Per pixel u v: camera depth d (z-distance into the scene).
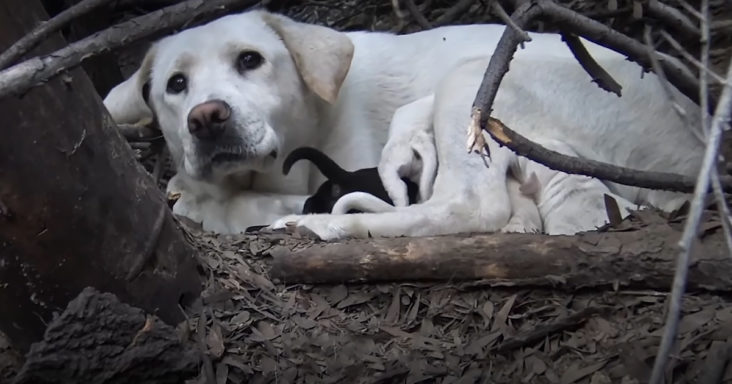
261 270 1.59
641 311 1.48
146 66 1.82
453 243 1.55
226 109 1.71
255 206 1.79
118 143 1.44
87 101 1.41
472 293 1.54
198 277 1.53
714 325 1.43
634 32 1.93
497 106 1.71
